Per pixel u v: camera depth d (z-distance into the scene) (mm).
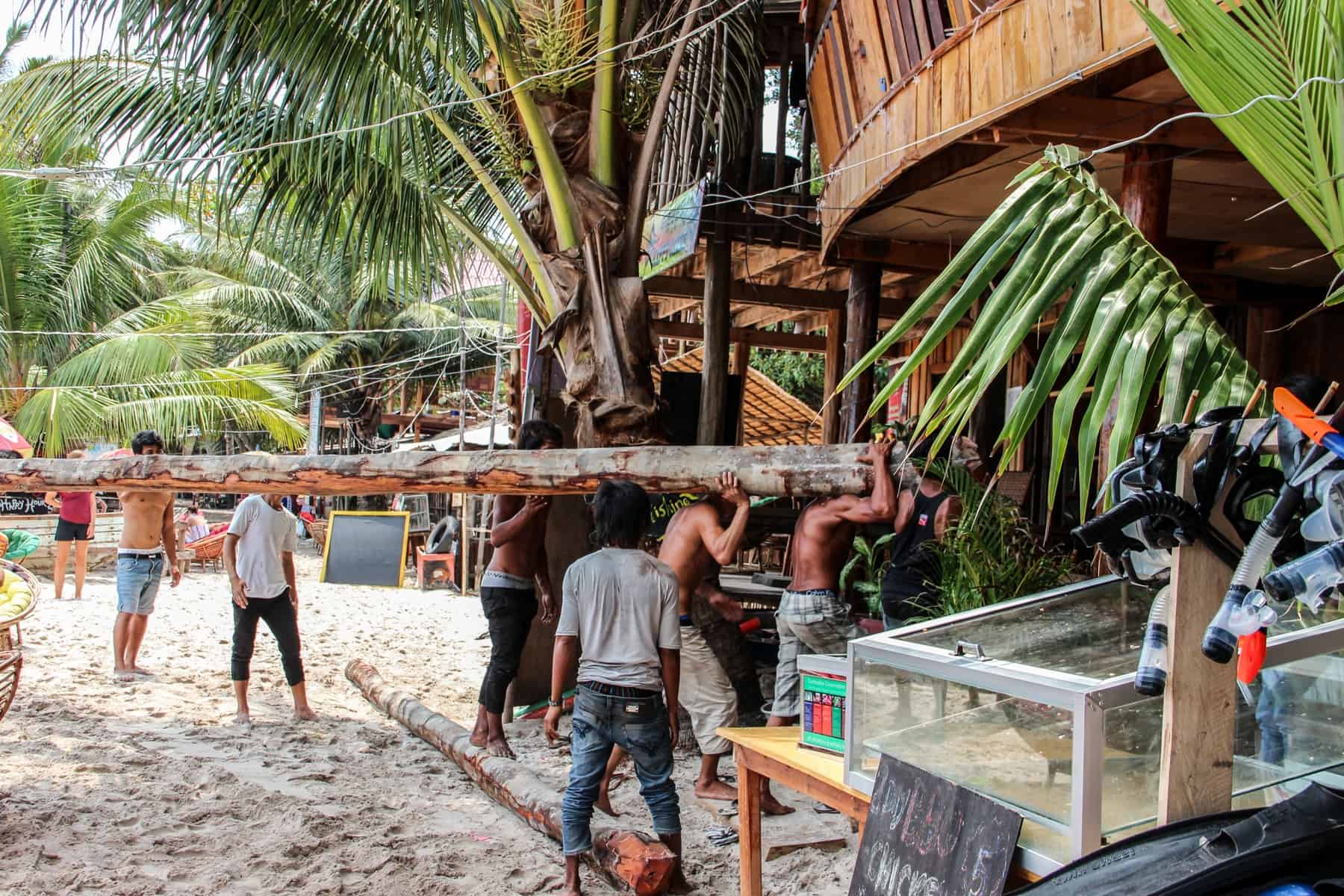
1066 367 10867
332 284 26750
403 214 8609
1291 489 2248
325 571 16609
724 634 6684
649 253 9836
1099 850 2471
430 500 23031
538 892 4711
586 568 4805
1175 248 8977
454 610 14555
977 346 3010
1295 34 2768
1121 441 2783
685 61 9078
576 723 4734
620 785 6246
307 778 6176
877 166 7016
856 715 3355
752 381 16594
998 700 2840
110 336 20438
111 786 5852
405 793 6062
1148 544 2559
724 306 10039
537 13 7523
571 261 7492
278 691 8758
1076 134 5512
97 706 7754
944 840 2824
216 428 22266
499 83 8094
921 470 5625
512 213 8070
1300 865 2287
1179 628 2518
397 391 30625
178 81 7582
